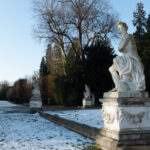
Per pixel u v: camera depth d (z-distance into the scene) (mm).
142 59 32219
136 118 6055
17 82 68750
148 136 5996
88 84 32156
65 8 33500
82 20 33406
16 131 10945
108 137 6375
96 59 32031
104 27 33719
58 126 12812
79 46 34688
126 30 6852
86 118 13305
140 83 6363
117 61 6668
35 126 12828
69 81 33719
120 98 5934
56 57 42812
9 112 25391
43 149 7012
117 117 5930
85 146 7277
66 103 35875
